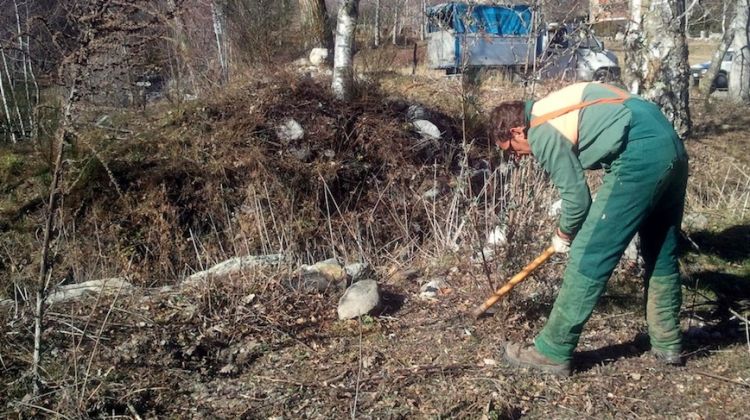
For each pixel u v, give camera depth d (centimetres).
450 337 427
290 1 1033
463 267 525
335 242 657
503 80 1002
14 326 431
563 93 351
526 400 359
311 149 745
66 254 648
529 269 400
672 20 487
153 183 697
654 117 339
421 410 350
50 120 710
